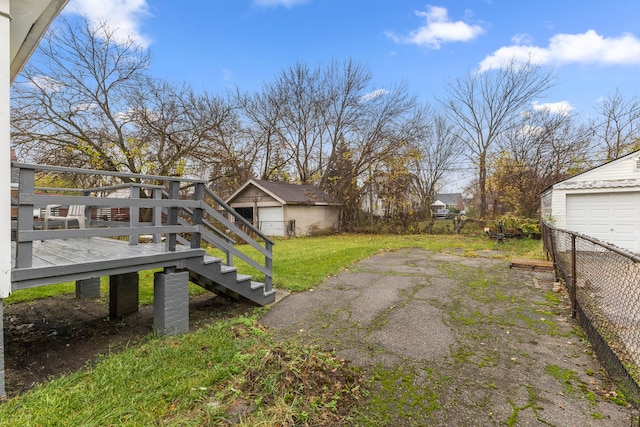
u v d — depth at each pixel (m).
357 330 3.85
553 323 3.99
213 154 16.45
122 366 2.74
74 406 2.19
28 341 3.53
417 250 10.95
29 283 2.58
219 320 4.17
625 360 2.68
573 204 10.30
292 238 16.02
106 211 16.38
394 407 2.32
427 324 4.02
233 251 4.46
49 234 2.65
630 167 9.61
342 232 19.05
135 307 4.52
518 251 10.35
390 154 18.92
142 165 14.49
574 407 2.30
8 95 2.42
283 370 2.61
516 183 16.12
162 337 3.46
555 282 6.02
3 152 2.40
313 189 20.66
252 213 18.05
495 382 2.66
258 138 21.36
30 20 2.85
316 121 22.14
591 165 16.02
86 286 5.23
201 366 2.81
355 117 20.62
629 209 9.62
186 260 3.75
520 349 3.29
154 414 2.13
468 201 21.33
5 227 2.42
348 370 2.81
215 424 2.04
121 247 4.02
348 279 6.51
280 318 4.30
